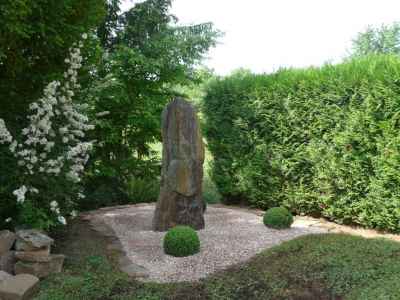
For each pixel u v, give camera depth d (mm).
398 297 3523
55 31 5289
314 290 4023
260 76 8547
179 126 6266
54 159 5281
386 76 6121
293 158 7676
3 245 4492
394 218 6293
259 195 8586
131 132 9742
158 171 10117
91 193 9039
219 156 9422
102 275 4480
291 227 6527
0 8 4387
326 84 7023
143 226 6613
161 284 4293
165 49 9680
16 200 5121
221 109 9117
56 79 5703
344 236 5598
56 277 4379
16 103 5766
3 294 3846
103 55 8570
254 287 4180
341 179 6883
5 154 5137
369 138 6441
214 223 6727
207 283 4285
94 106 7852
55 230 6000
